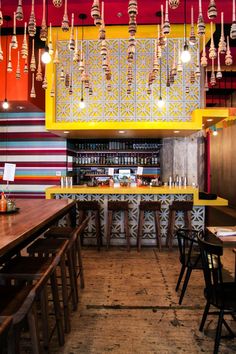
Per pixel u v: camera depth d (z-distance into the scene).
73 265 3.40
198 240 2.74
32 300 1.62
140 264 4.86
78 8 4.78
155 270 4.56
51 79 6.23
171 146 8.09
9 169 3.84
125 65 6.41
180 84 6.39
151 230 6.03
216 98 11.50
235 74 8.97
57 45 6.23
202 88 6.50
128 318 3.14
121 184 6.60
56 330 2.90
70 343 2.69
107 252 5.57
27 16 5.01
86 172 8.98
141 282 4.09
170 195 6.03
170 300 3.55
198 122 6.05
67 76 5.66
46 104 6.27
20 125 7.91
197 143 7.98
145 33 6.15
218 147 12.23
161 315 3.20
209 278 2.58
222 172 11.74
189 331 2.90
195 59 6.33
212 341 2.73
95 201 5.67
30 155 7.91
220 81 9.59
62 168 7.87
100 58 6.42
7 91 6.05
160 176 8.58
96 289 3.86
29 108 7.13
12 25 5.44
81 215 5.84
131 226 6.05
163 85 6.38
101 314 3.22
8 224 2.78
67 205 4.11
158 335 2.83
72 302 3.29
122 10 4.90
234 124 10.50
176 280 4.17
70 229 4.04
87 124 6.19
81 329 2.93
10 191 7.95
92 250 5.71
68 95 6.50
